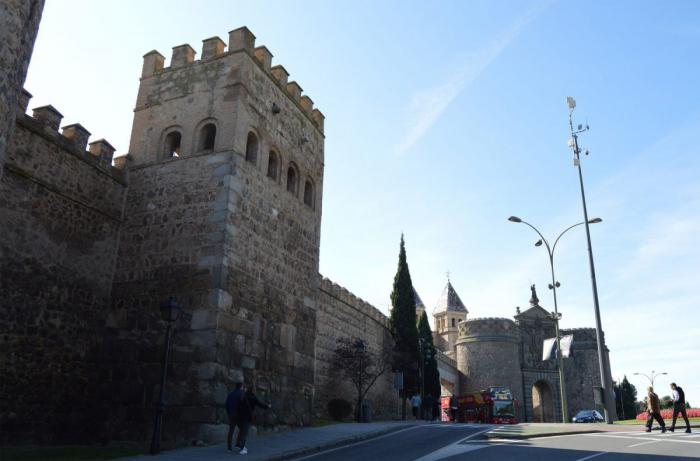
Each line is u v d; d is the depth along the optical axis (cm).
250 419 1388
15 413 1606
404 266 4538
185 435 1616
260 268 1966
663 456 1171
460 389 6656
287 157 2258
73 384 1783
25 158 1716
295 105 2383
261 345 1900
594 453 1249
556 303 2939
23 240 1683
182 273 1827
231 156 1892
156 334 1806
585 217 2608
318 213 2473
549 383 6731
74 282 1830
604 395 2327
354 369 3178
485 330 6625
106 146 2023
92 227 1919
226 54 2055
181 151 1998
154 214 1967
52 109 1822
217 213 1836
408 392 4156
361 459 1255
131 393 1773
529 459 1174
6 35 1103
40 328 1703
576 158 2720
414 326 4353
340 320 3425
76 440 1761
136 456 1285
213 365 1653
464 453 1297
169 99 2105
